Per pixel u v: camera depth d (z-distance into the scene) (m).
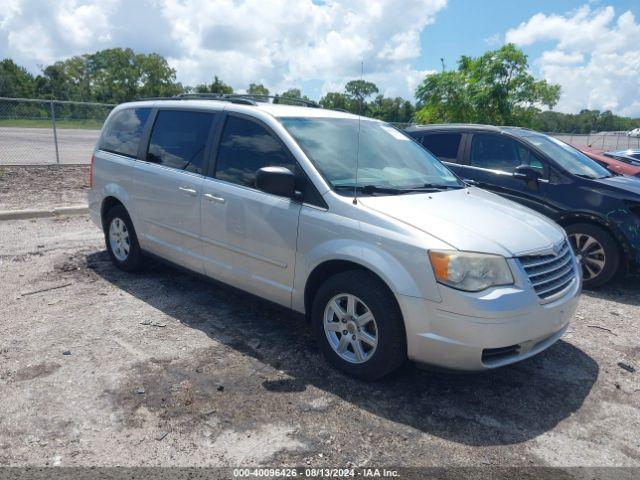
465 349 3.33
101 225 6.12
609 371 4.18
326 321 3.93
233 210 4.45
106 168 5.95
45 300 5.08
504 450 3.14
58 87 67.25
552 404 3.67
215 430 3.19
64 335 4.34
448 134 7.38
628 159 12.41
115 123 6.16
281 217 4.10
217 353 4.14
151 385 3.63
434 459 3.03
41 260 6.32
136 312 4.88
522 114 15.69
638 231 5.81
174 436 3.12
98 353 4.05
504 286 3.40
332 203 3.87
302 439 3.15
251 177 4.43
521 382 3.95
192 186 4.83
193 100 5.30
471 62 16.09
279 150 4.29
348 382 3.79
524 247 3.59
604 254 6.02
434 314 3.37
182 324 4.65
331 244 3.79
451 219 3.71
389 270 3.48
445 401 3.63
